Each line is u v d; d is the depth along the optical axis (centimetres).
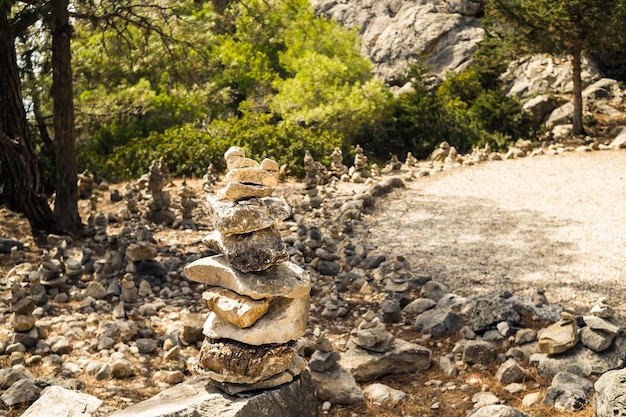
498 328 763
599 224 1242
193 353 766
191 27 1608
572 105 2575
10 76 1290
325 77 2761
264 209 542
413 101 2688
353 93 2625
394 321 848
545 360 682
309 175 1500
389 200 1521
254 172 547
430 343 778
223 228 539
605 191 1505
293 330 555
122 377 695
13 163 1316
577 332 692
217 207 548
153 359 745
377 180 1730
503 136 2480
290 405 553
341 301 911
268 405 538
